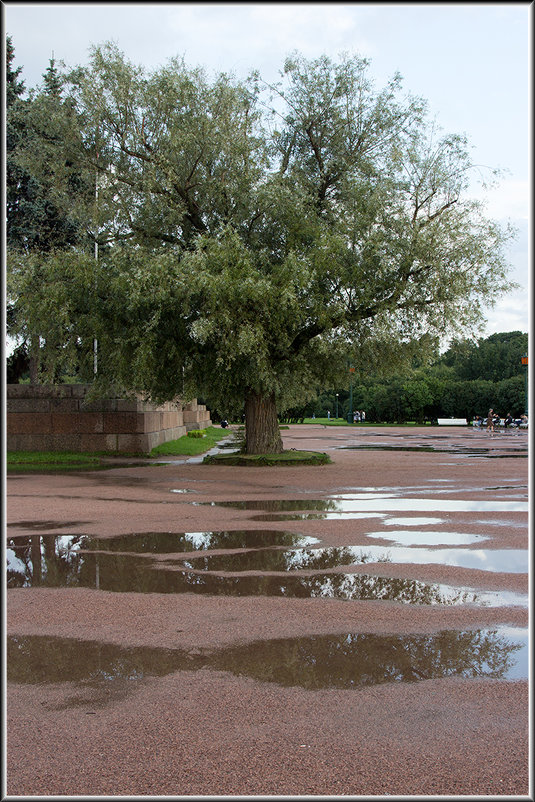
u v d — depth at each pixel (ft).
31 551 30.04
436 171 66.64
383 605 21.67
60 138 71.87
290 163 75.00
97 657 17.34
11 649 17.92
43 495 49.32
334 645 18.08
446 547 30.45
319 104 72.54
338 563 27.37
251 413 79.51
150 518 38.75
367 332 70.49
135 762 12.36
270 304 63.10
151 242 71.61
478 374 302.45
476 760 12.45
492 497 47.65
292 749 12.78
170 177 65.57
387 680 15.84
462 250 64.69
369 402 267.80
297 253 67.21
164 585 24.23
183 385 71.51
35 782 11.75
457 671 16.37
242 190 68.33
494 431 176.45
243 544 31.27
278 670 16.40
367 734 13.34
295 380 78.54
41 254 73.51
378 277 66.08
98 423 85.81
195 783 11.71
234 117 68.39
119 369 65.67
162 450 90.68
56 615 20.85
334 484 56.29
